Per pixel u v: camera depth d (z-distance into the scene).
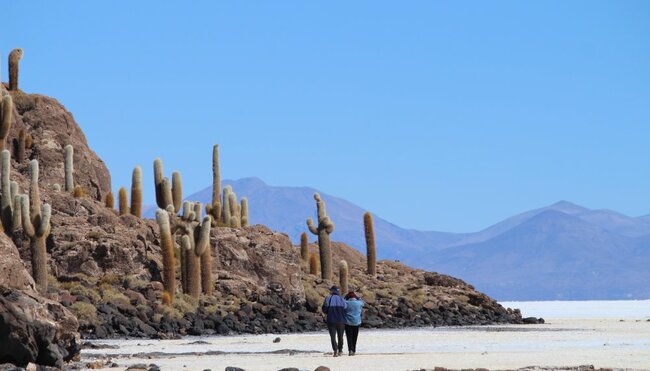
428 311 123.38
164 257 99.31
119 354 66.62
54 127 142.62
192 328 93.69
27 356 49.69
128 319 91.62
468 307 128.12
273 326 101.06
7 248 57.59
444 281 137.75
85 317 87.75
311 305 113.38
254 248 115.94
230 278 112.31
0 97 107.19
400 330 104.56
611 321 134.38
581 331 101.00
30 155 138.38
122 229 110.62
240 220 130.12
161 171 116.25
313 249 138.75
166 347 75.00
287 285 113.50
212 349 73.00
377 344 78.69
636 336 90.62
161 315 95.44
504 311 131.38
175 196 116.81
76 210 112.31
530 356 63.91
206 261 106.38
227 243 115.81
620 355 64.50
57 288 94.94
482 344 78.44
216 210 125.19
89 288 97.69
